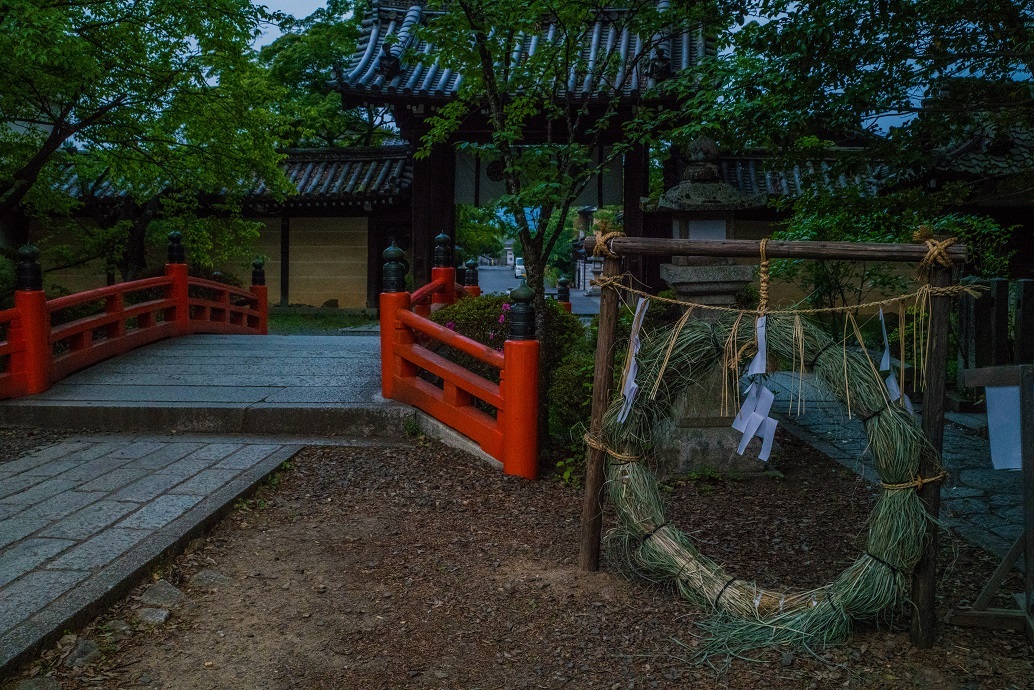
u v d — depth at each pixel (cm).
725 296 564
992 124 556
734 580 348
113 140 1097
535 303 641
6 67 850
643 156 1427
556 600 368
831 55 501
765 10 520
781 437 645
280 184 1289
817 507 496
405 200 1806
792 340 337
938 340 319
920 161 545
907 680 303
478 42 591
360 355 866
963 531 451
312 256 1884
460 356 686
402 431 626
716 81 561
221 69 1067
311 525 462
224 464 544
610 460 378
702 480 551
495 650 331
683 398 378
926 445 318
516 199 578
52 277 1905
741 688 302
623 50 1334
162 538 408
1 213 1027
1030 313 637
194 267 1641
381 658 326
